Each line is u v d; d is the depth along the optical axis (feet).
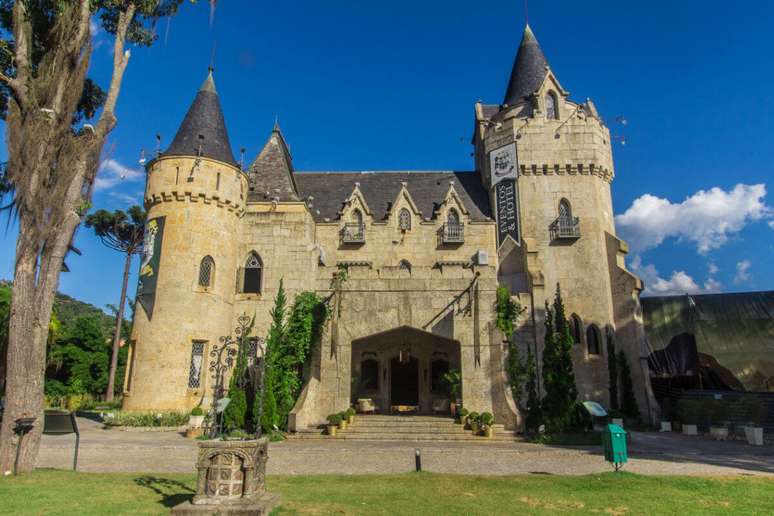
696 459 64.18
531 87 139.54
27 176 49.01
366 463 59.16
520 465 58.39
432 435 79.41
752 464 60.85
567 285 120.98
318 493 39.73
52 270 50.24
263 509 31.65
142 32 60.95
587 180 127.65
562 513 35.09
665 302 144.97
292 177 135.64
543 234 124.47
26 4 53.62
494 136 133.59
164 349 95.76
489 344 87.51
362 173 142.92
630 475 48.67
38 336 48.91
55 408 139.64
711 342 135.54
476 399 85.51
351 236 120.67
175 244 100.83
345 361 88.12
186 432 85.10
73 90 51.70
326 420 86.17
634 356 115.34
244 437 36.76
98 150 53.88
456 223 123.34
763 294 140.56
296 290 109.40
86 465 55.98
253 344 105.40
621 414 108.78
